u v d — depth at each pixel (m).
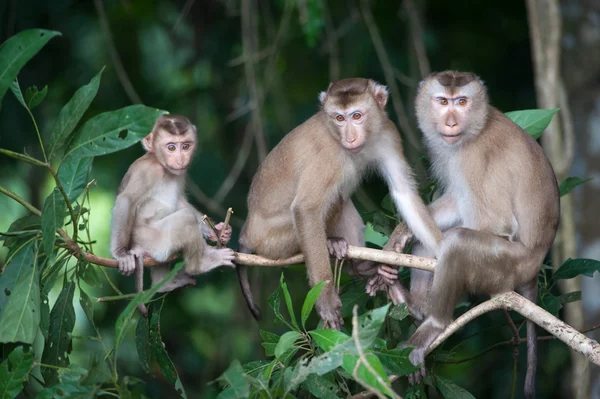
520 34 17.88
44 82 16.73
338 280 9.43
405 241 9.97
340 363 6.52
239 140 17.30
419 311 9.78
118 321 6.55
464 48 17.95
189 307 18.38
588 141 13.88
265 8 16.88
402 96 17.05
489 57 17.88
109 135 6.92
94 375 6.53
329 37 15.42
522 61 17.77
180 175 10.26
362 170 10.55
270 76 15.46
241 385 6.29
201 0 17.73
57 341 7.89
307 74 17.94
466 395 8.66
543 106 12.52
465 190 9.75
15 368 6.64
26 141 16.19
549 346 14.02
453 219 10.14
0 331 7.12
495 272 9.12
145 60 18.41
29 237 7.68
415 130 15.58
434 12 18.12
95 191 19.66
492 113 9.77
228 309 18.33
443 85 9.70
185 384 17.31
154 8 18.02
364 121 9.92
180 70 18.31
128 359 17.20
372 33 15.12
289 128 16.89
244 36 15.13
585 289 13.23
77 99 7.13
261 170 10.50
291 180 10.07
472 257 9.03
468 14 18.06
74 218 7.81
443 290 8.97
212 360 17.02
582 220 13.69
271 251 10.28
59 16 15.60
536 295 9.47
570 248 12.17
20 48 6.68
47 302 7.84
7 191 7.75
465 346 14.77
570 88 14.09
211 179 16.75
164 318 18.06
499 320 12.02
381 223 10.39
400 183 10.23
